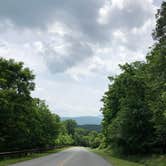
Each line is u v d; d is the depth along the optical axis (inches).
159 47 1011.3
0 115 1521.9
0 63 1641.2
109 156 1839.3
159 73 1046.4
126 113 1486.2
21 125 1594.5
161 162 1133.7
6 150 1678.2
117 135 1571.1
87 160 1323.8
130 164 1126.4
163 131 1246.3
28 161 1210.0
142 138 1494.8
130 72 1611.7
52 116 2723.9
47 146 2691.9
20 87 1662.2
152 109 1181.7
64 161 1211.2
